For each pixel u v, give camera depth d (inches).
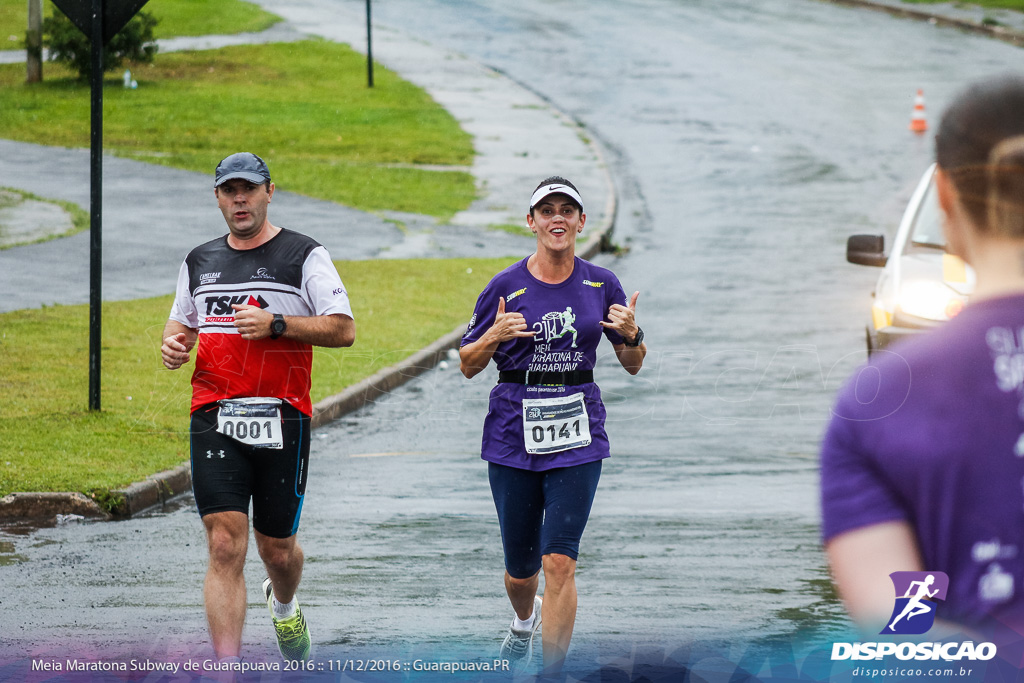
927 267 1334.9
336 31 6097.4
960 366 284.4
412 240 2763.3
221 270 722.2
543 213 727.7
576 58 5580.7
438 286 2282.2
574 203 727.1
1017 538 281.3
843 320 2065.7
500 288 735.1
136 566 946.7
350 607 843.4
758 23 6407.5
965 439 280.8
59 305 1967.3
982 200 286.8
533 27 6299.2
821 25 6318.9
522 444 729.6
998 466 279.9
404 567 942.4
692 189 3484.3
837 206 3248.0
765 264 2596.0
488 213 3122.5
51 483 1120.2
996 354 284.2
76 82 4813.0
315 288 716.7
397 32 6136.8
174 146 3870.6
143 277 2253.9
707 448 1343.5
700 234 2942.9
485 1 7007.9
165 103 4493.1
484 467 1279.5
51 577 916.0
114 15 1362.0
